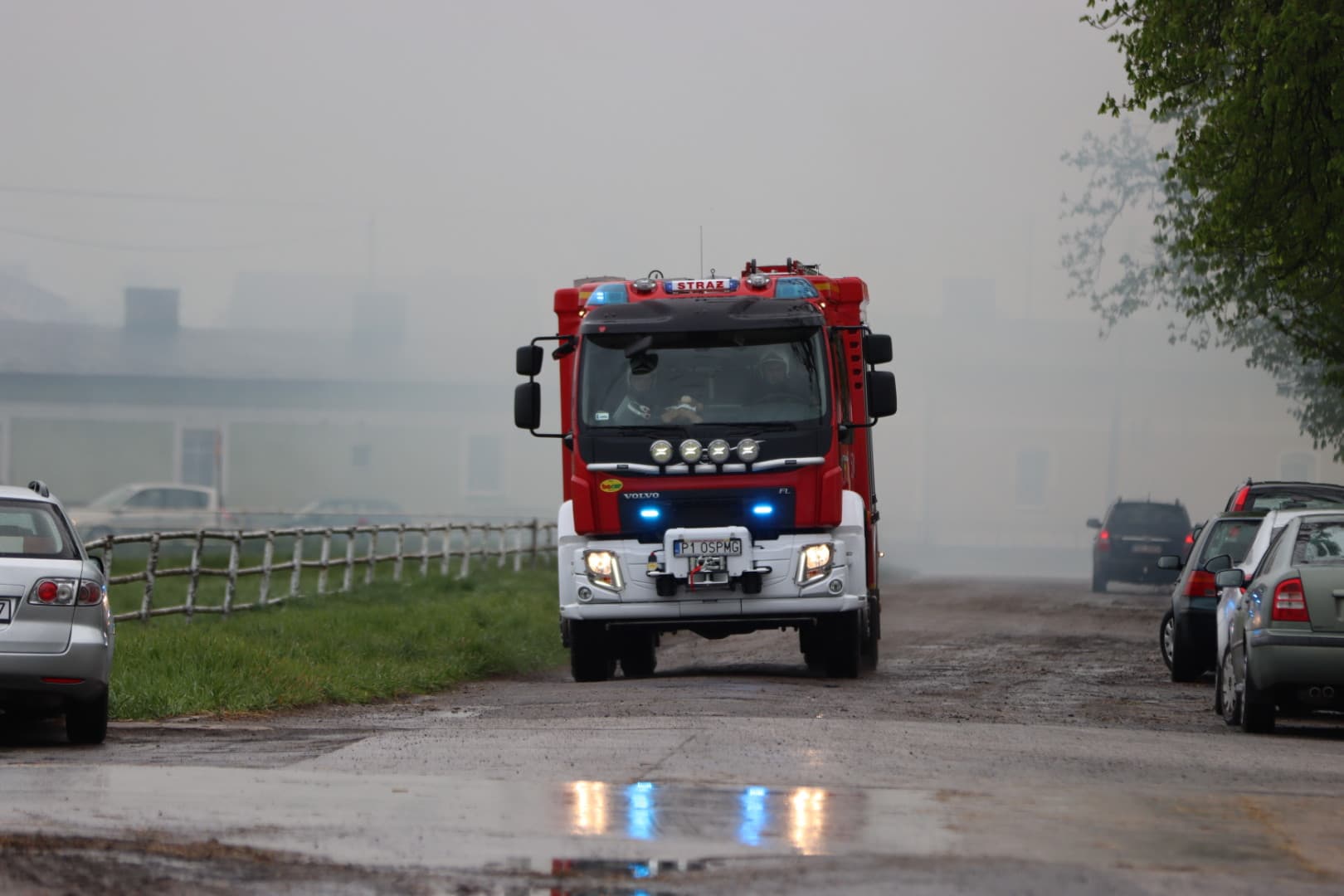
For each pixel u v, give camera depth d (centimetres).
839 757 2017
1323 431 7400
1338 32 4088
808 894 1238
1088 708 2858
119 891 1251
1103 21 4747
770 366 3158
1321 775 1969
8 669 2167
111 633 2309
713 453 3117
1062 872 1318
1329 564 2427
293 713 2786
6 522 2255
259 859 1372
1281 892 1266
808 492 3128
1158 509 7681
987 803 1667
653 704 2719
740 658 4203
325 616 4544
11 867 1325
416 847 1427
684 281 3350
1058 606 6372
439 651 3794
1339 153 4147
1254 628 2455
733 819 1565
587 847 1427
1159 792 1769
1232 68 4588
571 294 3378
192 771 1919
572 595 3177
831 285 3353
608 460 3144
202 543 4509
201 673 3008
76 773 1900
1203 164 4550
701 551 3109
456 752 2095
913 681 3306
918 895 1234
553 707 2761
